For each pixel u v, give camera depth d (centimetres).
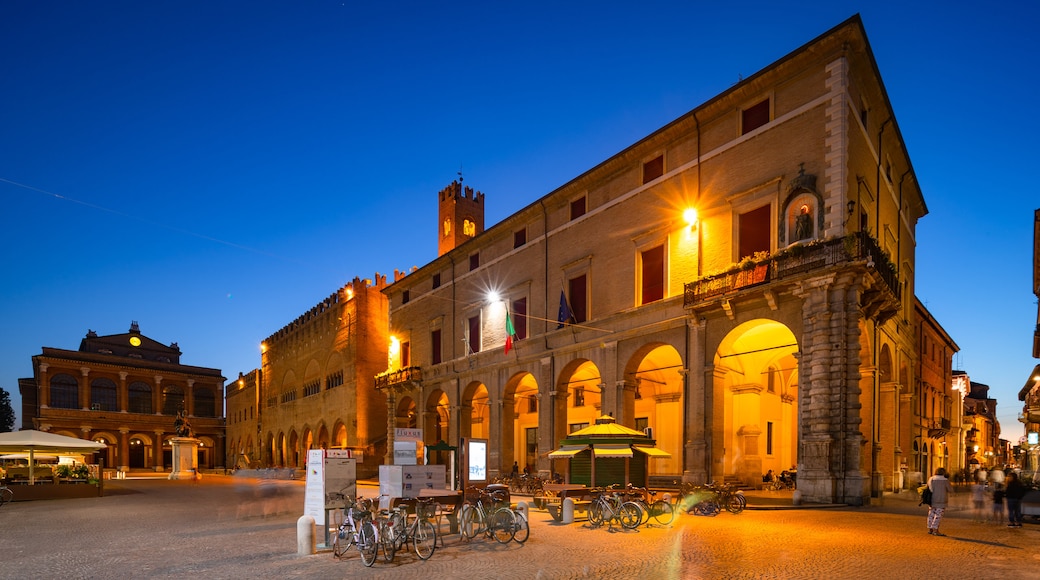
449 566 1160
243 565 1197
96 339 9038
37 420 7912
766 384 3378
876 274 2200
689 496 1959
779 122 2531
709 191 2781
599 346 3219
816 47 2406
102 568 1192
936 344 4512
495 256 4141
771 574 1062
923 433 3878
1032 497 1817
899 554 1235
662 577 1049
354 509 1341
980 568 1105
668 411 3441
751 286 2420
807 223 2378
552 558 1227
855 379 2153
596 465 2116
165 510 2425
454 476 2670
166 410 9069
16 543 1543
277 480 5262
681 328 2772
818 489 2158
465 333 4325
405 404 4975
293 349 7525
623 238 3175
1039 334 3438
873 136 2738
